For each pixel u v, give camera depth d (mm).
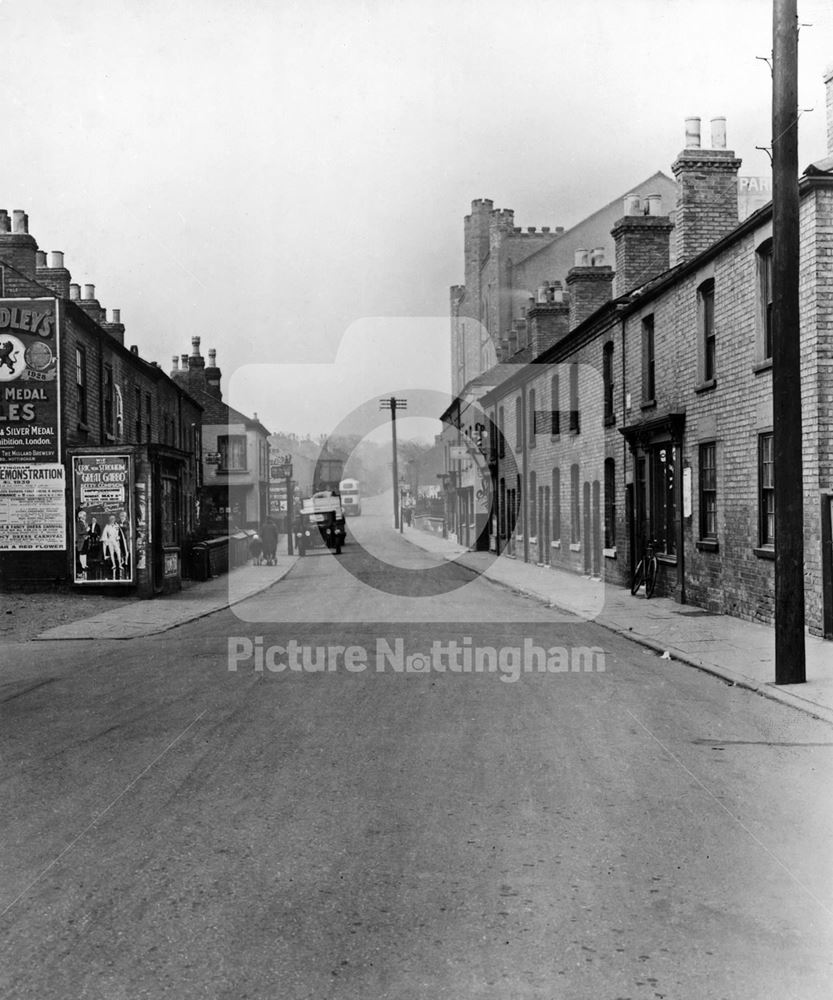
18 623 15953
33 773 6164
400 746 6785
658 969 3496
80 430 21453
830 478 12156
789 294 9281
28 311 19906
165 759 6457
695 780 5957
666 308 18406
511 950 3633
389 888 4215
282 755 6535
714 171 18938
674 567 18078
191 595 21109
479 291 56656
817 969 3500
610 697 8789
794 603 9242
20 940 3727
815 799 5574
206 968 3484
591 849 4715
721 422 15562
